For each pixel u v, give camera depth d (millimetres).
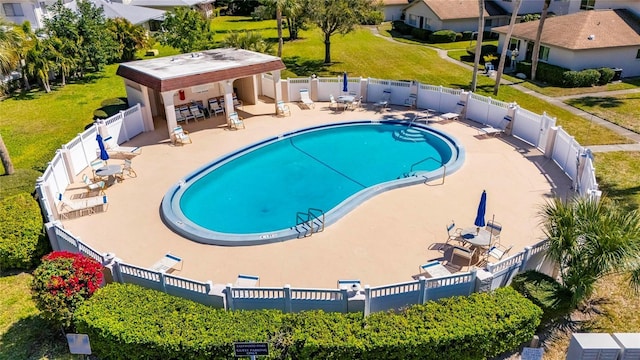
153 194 19031
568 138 20016
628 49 36594
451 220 16672
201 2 77938
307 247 15242
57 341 12258
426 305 11602
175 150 23422
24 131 27656
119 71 26469
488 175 20188
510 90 34469
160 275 12250
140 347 10719
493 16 57562
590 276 11727
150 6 72625
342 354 10594
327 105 30703
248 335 10703
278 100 28312
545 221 14109
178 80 23516
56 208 17469
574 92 33656
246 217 17766
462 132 25375
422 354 10703
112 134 23438
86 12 41094
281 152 24000
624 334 10016
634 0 40500
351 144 24891
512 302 11578
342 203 17688
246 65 26234
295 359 10789
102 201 17625
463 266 14141
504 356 11508
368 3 42406
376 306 12055
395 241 15469
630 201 18281
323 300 11781
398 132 26266
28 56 34781
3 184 18922
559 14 52094
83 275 11812
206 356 10680
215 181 20828
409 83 29375
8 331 12633
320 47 52188
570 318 12547
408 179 19516
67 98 34156
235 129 26344
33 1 47906
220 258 14766
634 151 22984
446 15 56344
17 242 14820
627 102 30766
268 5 42281
